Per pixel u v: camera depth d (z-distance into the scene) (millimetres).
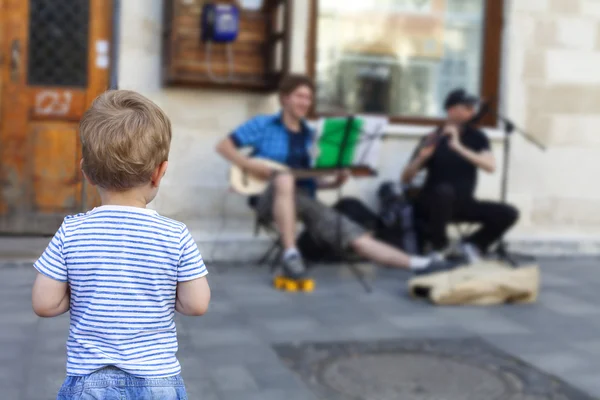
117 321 1854
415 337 4570
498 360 4195
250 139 5930
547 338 4648
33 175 6047
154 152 1905
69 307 1949
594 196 7656
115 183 1900
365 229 6352
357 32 7332
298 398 3529
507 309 5332
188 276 1931
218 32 6539
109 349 1852
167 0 6520
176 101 6695
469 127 6512
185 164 3961
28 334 3953
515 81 7457
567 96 7551
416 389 3721
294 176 5754
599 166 7652
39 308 1898
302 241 6359
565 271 6695
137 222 1906
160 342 1899
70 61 6586
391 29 7422
